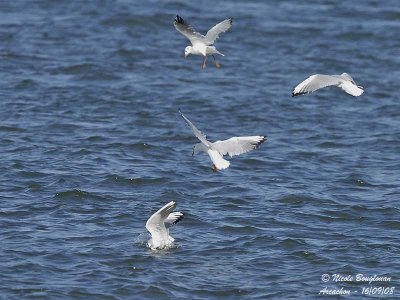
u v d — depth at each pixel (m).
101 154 34.03
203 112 40.44
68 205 28.41
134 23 53.16
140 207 28.55
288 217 28.17
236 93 43.22
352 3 58.66
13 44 48.19
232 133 38.09
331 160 34.91
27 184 30.31
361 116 41.00
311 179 32.41
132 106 40.50
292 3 58.34
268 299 22.39
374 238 26.66
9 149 34.03
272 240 26.06
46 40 49.34
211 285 23.05
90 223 26.95
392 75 46.94
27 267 23.66
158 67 46.50
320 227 27.44
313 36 52.19
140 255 24.59
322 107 42.03
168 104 41.16
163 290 22.64
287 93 43.53
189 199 29.64
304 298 22.53
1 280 22.86
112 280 23.08
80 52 47.75
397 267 24.52
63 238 25.67
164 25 53.34
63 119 38.03
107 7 55.72
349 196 30.53
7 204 28.27
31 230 26.19
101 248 25.02
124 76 44.72
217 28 25.70
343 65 47.97
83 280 23.05
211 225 27.09
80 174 31.45
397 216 28.52
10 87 41.94
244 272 23.89
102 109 39.81
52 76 43.94
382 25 54.56
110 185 30.70
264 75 46.00
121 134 36.69
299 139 37.50
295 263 24.62
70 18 53.44
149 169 32.50
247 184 31.41
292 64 47.78
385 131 38.88
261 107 41.47
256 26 53.22
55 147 34.50
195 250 25.12
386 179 32.72
